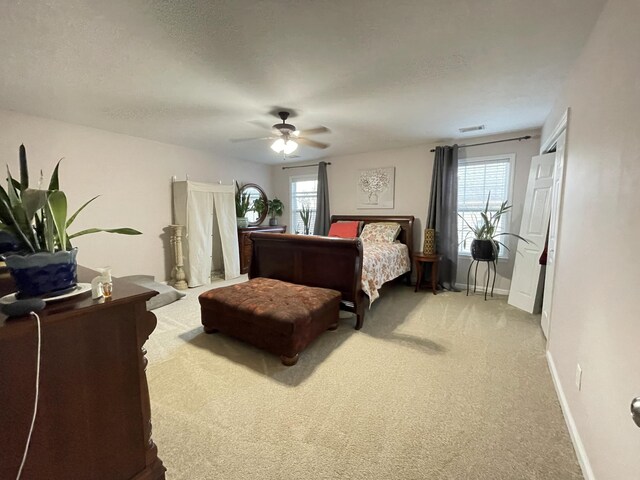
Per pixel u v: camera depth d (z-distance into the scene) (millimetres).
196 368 2264
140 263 4301
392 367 2283
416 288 4383
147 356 2443
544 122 3455
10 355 823
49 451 919
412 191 4863
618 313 1159
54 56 1991
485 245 3859
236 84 2451
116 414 1075
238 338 2594
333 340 2756
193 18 1614
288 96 2703
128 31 1727
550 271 2633
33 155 3256
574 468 1396
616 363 1146
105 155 3863
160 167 4477
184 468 1396
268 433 1613
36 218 1002
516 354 2471
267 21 1646
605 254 1333
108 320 1026
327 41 1845
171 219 4660
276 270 3492
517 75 2299
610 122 1372
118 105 2924
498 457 1455
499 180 4172
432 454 1476
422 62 2107
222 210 4938
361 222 5125
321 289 2939
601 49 1555
